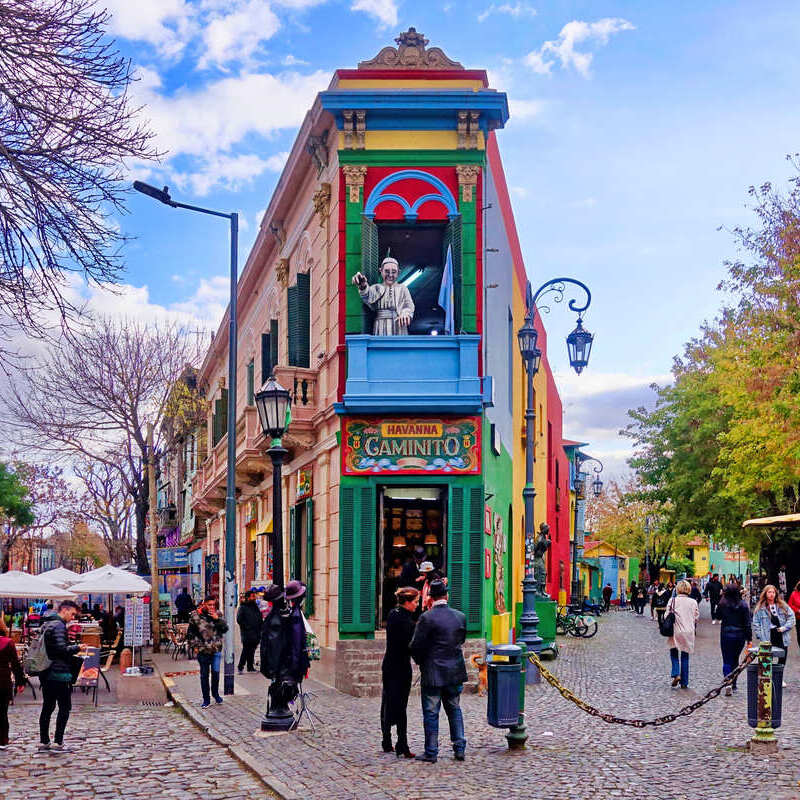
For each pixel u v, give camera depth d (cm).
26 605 5228
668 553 7475
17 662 1202
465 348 1877
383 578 1889
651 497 4550
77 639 1866
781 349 2708
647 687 1717
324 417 1992
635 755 1058
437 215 1928
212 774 1012
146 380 3316
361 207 1931
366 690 1589
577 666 2131
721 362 3241
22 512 6203
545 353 3781
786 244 2747
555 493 4300
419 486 1908
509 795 867
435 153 1931
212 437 3700
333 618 1928
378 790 888
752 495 3584
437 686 1029
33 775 1025
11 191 997
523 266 3097
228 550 1811
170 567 3975
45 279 1042
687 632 1691
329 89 1922
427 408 1867
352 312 1914
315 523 2133
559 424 4700
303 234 2309
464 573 1864
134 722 1453
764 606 1622
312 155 2117
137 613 2458
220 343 3731
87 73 1014
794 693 1616
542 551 2789
